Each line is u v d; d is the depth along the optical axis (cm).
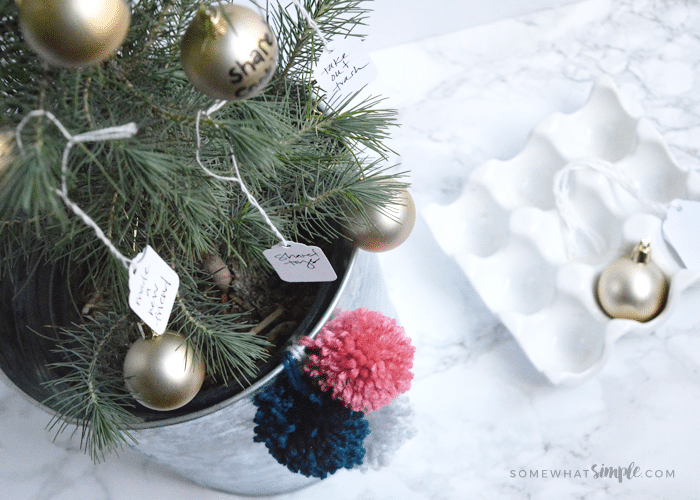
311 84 62
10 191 48
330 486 79
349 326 59
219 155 58
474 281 81
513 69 94
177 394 58
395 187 61
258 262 66
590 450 78
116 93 54
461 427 80
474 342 83
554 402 80
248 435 64
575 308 80
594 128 86
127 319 61
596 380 80
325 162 61
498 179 85
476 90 93
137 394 58
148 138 54
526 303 83
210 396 62
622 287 77
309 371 59
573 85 92
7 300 62
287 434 59
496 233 85
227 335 59
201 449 64
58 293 67
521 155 86
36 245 62
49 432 81
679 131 88
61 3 45
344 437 60
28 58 52
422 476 79
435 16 94
